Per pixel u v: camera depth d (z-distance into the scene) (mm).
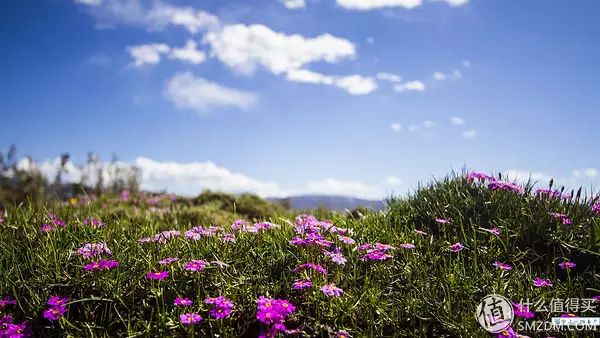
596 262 704
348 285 625
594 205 824
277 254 684
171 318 551
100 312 572
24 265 656
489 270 684
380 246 665
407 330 556
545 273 691
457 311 579
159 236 738
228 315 531
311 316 569
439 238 778
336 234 752
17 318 571
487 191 899
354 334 543
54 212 896
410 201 932
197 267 584
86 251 647
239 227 780
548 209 808
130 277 618
